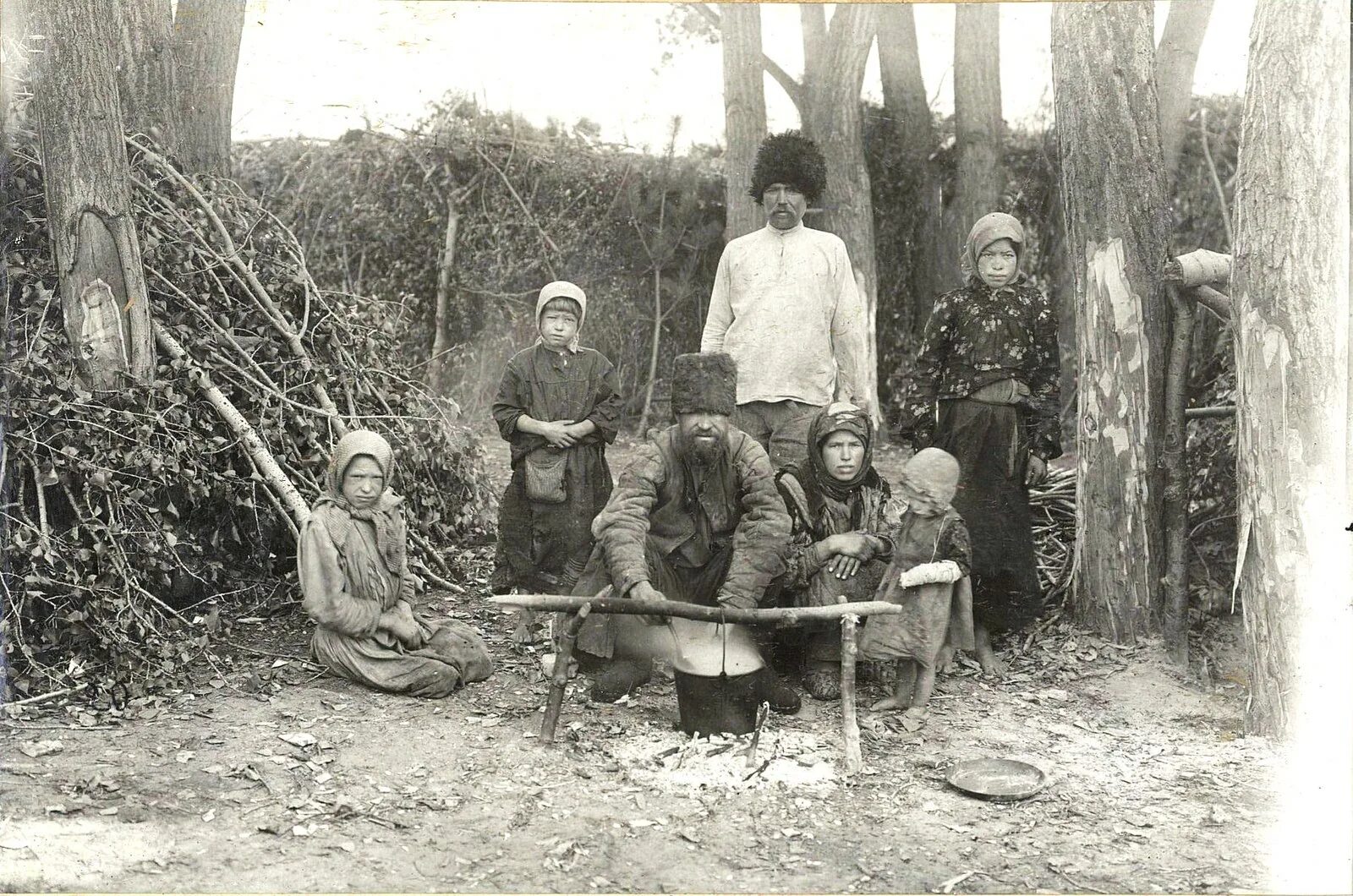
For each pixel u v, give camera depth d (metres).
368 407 5.61
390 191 9.64
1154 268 4.69
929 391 4.88
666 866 3.07
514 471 4.83
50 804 3.30
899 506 4.81
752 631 4.04
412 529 5.65
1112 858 3.15
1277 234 3.86
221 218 5.57
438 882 2.97
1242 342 4.00
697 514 4.07
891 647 4.09
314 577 4.14
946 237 8.93
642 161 9.83
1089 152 4.73
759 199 4.86
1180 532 4.68
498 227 9.78
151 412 4.61
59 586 4.25
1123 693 4.41
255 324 5.38
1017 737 4.00
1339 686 3.86
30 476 4.36
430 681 4.21
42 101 4.48
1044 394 4.77
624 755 3.74
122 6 5.65
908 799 3.50
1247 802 3.51
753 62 8.44
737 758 3.70
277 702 4.13
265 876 2.97
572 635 3.76
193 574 4.66
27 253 4.85
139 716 3.98
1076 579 4.96
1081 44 4.72
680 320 10.02
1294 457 3.89
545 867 3.04
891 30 8.99
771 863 3.10
